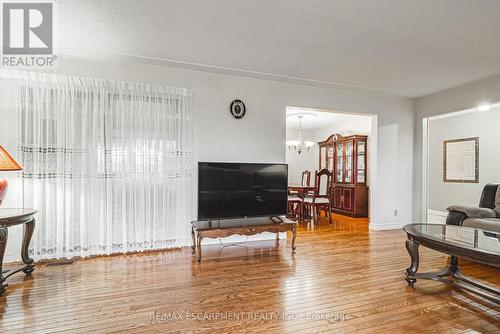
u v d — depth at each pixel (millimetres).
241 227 3234
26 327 1779
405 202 4957
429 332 1756
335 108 4457
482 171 4844
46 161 3012
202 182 3377
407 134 4977
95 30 2582
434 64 3395
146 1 2133
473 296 2240
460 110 4262
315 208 5531
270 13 2299
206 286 2408
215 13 2305
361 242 3902
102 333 1722
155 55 3162
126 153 3311
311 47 2947
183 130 3543
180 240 3543
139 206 3375
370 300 2168
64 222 3102
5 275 2463
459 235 2480
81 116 3141
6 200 2881
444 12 2260
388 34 2645
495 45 2863
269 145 4016
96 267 2844
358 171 6066
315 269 2828
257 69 3596
